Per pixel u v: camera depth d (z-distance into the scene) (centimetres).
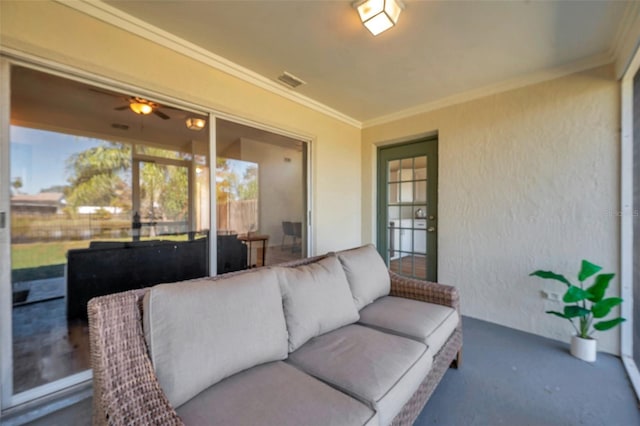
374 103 313
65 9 153
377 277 204
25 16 142
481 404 154
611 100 210
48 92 212
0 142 142
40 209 300
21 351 191
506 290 260
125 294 102
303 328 136
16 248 182
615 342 209
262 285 128
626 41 180
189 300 103
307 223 322
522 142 250
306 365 120
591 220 219
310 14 169
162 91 191
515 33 185
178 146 372
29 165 289
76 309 237
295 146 327
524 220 250
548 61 221
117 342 91
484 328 255
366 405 95
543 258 240
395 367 116
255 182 308
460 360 192
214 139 232
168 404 81
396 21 162
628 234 203
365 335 146
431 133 319
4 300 144
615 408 150
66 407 152
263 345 116
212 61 216
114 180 402
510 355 208
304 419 85
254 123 257
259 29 185
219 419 84
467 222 283
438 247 304
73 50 156
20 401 149
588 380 175
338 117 346
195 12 168
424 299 201
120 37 172
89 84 172
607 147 212
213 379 99
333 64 229
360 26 180
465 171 285
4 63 141
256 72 243
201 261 249
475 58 217
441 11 164
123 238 370
